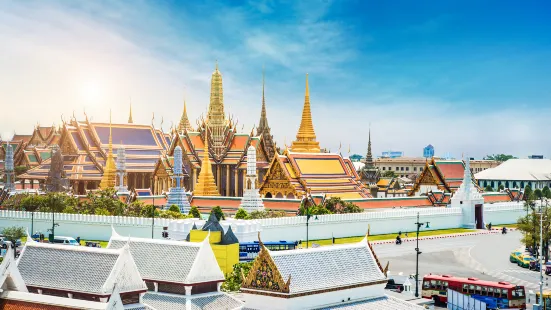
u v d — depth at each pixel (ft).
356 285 229.86
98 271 219.82
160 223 466.29
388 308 232.12
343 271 230.27
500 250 508.94
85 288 217.77
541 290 313.12
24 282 219.00
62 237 463.01
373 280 234.99
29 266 231.91
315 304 220.23
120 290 214.90
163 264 235.81
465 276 401.70
